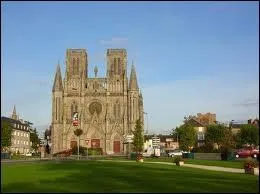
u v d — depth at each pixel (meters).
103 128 158.00
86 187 24.70
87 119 158.88
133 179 30.20
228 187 26.14
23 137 190.38
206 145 123.12
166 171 40.31
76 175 32.53
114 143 157.12
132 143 136.00
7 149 142.25
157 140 113.19
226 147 89.88
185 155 94.38
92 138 157.50
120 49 163.12
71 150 130.88
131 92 158.38
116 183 27.28
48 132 195.12
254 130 124.12
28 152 191.62
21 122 199.50
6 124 122.81
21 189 23.05
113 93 160.38
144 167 46.19
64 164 48.62
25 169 38.06
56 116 157.50
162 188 24.89
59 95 158.88
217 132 127.12
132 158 83.94
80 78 161.88
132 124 156.25
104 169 40.59
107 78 161.50
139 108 165.38
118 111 159.62
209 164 58.91
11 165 45.16
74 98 160.50
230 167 52.41
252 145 125.44
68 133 156.88
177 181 29.30
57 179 29.00
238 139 127.62
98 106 160.38
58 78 161.00
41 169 38.62
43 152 108.69
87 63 166.62
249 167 40.12
